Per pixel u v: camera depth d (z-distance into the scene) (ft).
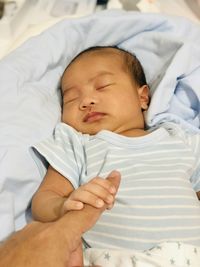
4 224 2.48
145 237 2.51
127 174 2.76
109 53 3.39
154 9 4.23
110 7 4.33
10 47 3.61
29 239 1.82
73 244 1.85
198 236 2.55
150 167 2.80
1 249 1.86
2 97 2.95
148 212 2.58
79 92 3.23
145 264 2.34
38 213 2.56
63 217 1.96
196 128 3.36
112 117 3.10
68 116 3.18
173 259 2.37
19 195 2.75
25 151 2.81
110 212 2.60
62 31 3.46
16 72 3.09
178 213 2.59
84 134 3.09
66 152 2.94
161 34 3.55
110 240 2.55
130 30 3.67
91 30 3.59
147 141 2.95
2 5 3.98
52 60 3.35
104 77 3.22
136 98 3.28
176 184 2.72
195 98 3.43
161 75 3.49
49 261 1.74
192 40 3.74
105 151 2.88
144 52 3.68
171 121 3.37
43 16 4.24
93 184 2.07
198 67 3.48
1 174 2.62
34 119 2.99
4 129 2.82
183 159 2.92
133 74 3.39
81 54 3.44
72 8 4.36
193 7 4.43
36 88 3.21
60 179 2.80
